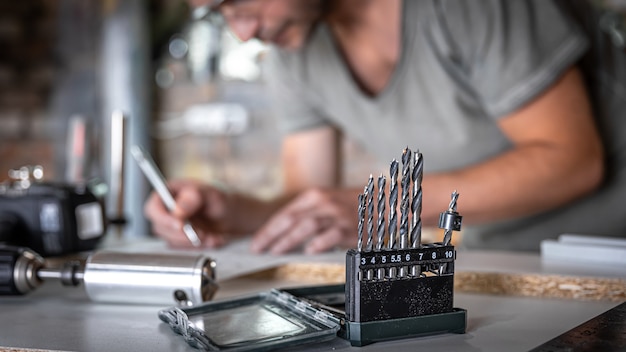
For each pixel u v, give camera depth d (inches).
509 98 51.7
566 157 50.2
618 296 31.0
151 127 116.6
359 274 22.5
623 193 59.1
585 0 60.7
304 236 42.6
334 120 65.9
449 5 53.1
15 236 39.0
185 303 28.5
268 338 22.0
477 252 41.6
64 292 32.9
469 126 57.2
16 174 43.4
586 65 58.5
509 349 22.4
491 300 31.3
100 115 120.3
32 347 22.9
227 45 114.7
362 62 61.0
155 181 47.0
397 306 23.1
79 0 122.4
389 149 62.1
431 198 49.4
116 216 50.4
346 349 22.3
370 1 57.9
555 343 21.0
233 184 115.8
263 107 114.1
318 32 60.5
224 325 23.9
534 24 51.4
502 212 50.8
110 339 23.9
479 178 50.2
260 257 40.6
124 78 112.7
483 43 52.1
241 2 46.8
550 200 50.8
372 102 59.6
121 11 112.7
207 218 53.5
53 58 123.8
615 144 58.6
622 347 20.6
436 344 23.0
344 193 46.1
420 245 23.6
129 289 28.6
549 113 51.3
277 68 65.0
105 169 112.3
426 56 56.1
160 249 44.6
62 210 39.6
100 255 29.5
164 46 117.4
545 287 32.2
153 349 22.5
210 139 116.3
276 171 114.5
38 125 124.5
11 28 124.0
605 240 38.6
